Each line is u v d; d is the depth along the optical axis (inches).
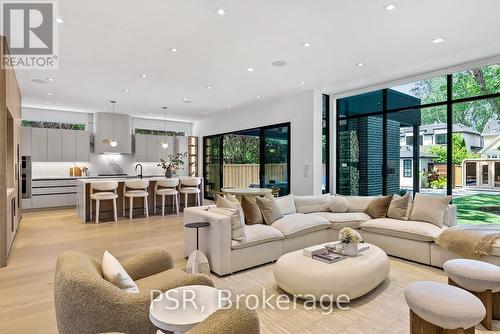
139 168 389.1
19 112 241.0
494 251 123.9
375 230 169.3
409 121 224.7
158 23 134.4
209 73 207.3
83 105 313.1
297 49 165.0
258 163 322.7
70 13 125.2
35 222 247.8
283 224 165.3
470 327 75.9
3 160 145.7
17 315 100.0
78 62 183.2
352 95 257.8
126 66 191.5
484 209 189.8
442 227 159.2
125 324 63.2
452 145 202.1
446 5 120.0
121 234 208.5
